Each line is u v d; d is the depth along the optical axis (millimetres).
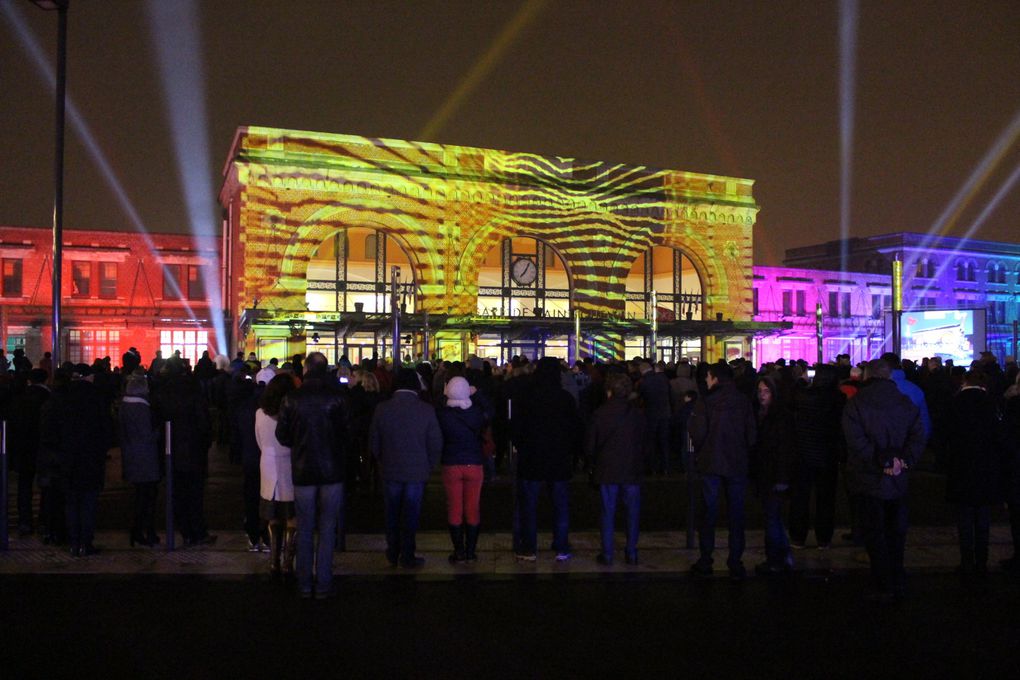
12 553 11617
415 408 10664
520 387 11211
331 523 9523
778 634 8305
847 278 53406
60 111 17031
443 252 37656
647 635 8258
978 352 33531
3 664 7441
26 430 12859
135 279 41594
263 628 8453
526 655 7680
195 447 12016
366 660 7543
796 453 11039
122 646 7918
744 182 44406
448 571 10672
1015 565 10602
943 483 18109
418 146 37594
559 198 40031
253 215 34656
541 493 16781
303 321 32156
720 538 12703
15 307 39844
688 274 44562
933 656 7680
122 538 12555
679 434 20359
